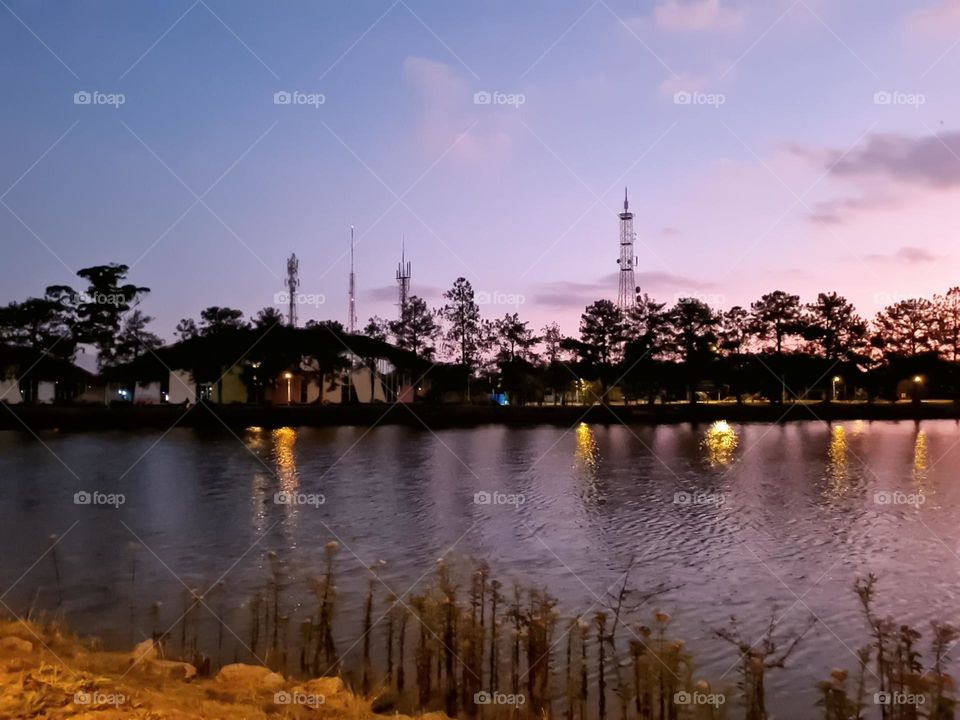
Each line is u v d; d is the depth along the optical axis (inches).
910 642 428.8
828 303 4320.9
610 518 1116.5
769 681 475.2
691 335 4065.0
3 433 2770.7
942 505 1244.5
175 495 1362.0
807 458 2063.2
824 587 708.0
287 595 650.2
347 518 1113.4
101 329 3528.5
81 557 825.5
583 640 469.4
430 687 429.7
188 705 332.8
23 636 465.7
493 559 833.5
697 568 788.6
